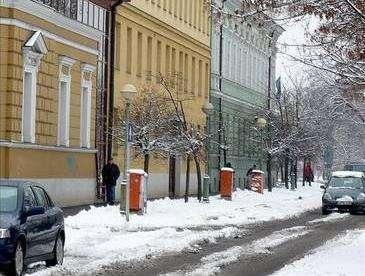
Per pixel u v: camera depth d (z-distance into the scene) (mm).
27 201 20922
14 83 37688
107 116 49719
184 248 27281
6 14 37406
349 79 21734
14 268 19656
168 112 50250
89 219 36062
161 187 59812
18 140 38062
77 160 44594
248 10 19953
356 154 117875
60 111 43562
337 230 35406
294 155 79250
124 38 53188
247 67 84125
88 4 46938
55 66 42031
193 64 68125
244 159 80250
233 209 47750
